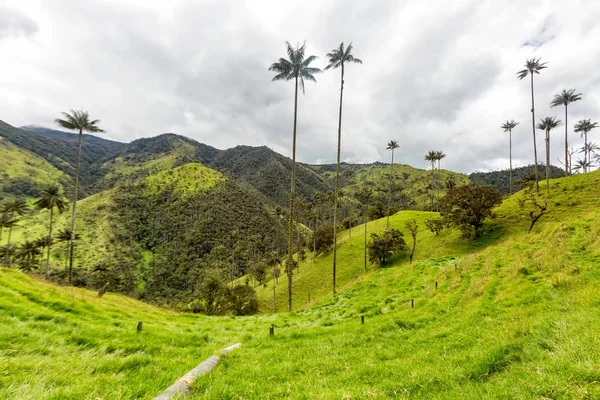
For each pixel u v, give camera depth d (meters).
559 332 7.34
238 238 182.75
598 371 4.74
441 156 123.12
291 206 39.62
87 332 11.48
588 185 62.62
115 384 6.09
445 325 12.96
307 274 82.75
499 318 11.55
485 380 6.13
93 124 66.19
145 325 16.53
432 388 6.18
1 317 10.49
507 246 24.95
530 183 77.88
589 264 13.76
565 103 77.69
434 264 32.22
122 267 155.38
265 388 6.90
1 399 4.93
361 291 29.17
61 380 6.06
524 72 66.62
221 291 63.84
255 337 15.12
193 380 6.89
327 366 9.01
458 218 59.09
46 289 19.88
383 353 10.12
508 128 99.12
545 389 4.73
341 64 45.12
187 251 180.50
